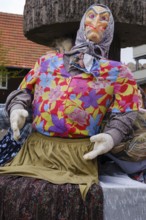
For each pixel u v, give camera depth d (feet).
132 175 9.06
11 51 70.03
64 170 8.24
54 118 8.52
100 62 8.62
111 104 8.61
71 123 8.42
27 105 8.99
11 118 8.46
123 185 8.05
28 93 9.10
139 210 7.93
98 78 8.53
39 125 8.75
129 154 8.65
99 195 7.65
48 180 7.81
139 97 9.62
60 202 7.60
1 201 8.11
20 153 8.93
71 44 12.21
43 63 9.01
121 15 11.14
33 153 8.75
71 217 7.55
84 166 8.30
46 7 11.40
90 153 7.98
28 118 9.21
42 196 7.64
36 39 13.10
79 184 7.74
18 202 7.80
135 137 8.71
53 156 8.44
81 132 8.46
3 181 8.18
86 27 9.00
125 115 8.39
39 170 8.20
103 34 9.00
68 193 7.61
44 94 8.78
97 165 8.55
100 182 8.14
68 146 8.48
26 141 9.02
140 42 13.44
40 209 7.63
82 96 8.46
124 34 12.39
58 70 8.75
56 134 8.57
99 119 8.55
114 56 12.60
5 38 71.51
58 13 11.23
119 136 8.20
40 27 11.67
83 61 8.64
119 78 8.55
